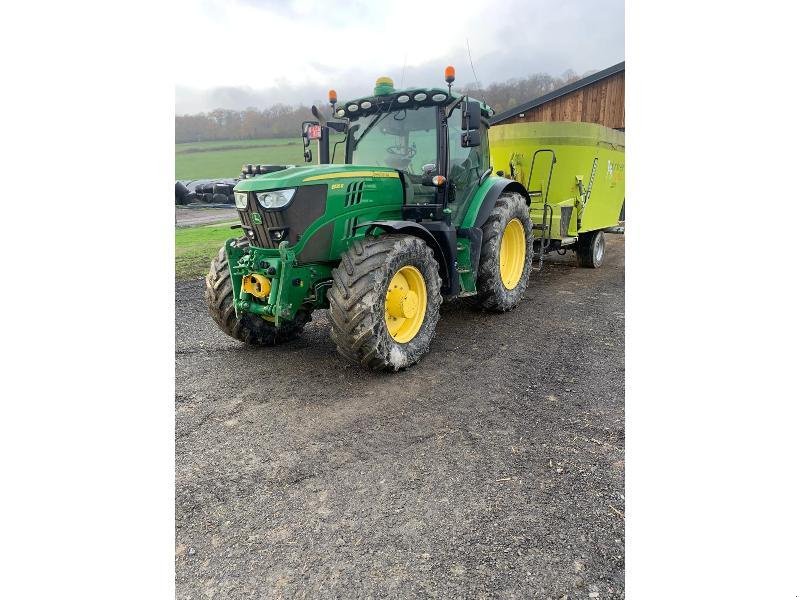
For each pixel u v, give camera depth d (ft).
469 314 17.70
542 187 22.36
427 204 14.40
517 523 7.22
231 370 12.96
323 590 6.16
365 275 11.53
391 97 14.34
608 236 39.65
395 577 6.31
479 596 6.01
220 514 7.53
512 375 12.37
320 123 15.78
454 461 8.79
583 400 11.01
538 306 18.72
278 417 10.46
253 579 6.34
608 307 18.48
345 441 9.50
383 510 7.55
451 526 7.18
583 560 6.52
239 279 12.91
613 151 24.75
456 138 15.30
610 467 8.52
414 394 11.42
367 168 13.26
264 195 11.41
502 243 17.97
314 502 7.78
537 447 9.18
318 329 16.49
